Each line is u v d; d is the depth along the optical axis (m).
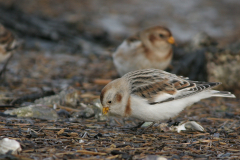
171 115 7.70
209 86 7.78
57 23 22.84
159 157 5.62
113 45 21.25
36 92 11.58
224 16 29.67
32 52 18.53
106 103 7.63
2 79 13.36
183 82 7.82
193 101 7.84
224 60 13.19
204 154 6.25
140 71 8.13
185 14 29.56
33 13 23.88
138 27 25.45
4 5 23.00
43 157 5.68
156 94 7.53
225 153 6.31
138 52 12.94
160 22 27.05
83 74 15.04
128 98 7.57
